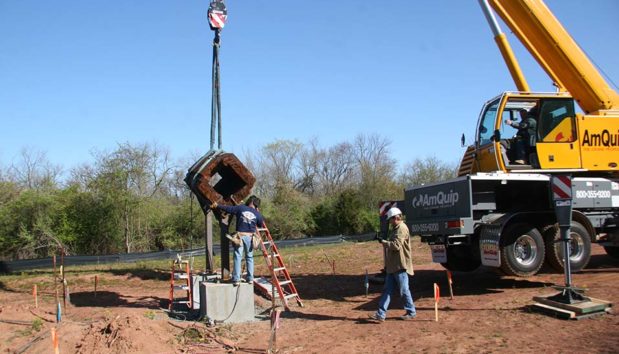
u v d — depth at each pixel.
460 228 9.94
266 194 40.00
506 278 12.17
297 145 50.50
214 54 10.43
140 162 25.52
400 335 7.30
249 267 9.45
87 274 16.48
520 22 11.91
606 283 10.20
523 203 11.19
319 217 34.94
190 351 7.19
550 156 11.30
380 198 37.31
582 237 11.01
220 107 10.34
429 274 13.66
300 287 12.78
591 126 11.66
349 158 52.66
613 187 11.64
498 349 6.20
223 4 10.49
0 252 23.30
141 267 18.48
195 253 23.39
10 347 7.77
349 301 10.63
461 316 8.25
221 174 10.95
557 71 12.05
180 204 28.53
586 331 6.75
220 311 9.05
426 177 39.78
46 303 11.79
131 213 24.94
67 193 24.28
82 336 7.59
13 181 29.33
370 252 20.62
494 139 11.24
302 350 6.95
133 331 7.36
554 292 9.65
